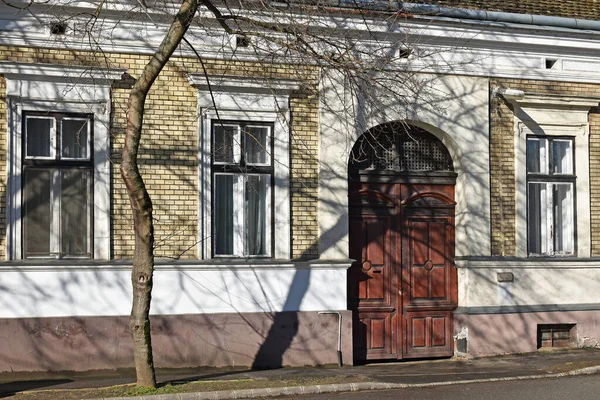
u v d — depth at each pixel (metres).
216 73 14.55
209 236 14.38
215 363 14.19
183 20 11.35
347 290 15.63
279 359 14.55
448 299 16.20
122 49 14.09
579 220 16.61
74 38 13.83
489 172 16.11
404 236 16.03
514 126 16.31
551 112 16.50
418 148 16.20
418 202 16.16
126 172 11.16
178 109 14.34
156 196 14.17
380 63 14.61
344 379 13.07
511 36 16.11
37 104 13.69
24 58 13.68
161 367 13.92
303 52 12.84
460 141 15.95
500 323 16.00
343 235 15.12
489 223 16.05
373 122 15.38
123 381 12.91
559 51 16.58
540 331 16.45
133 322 11.61
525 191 16.31
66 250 13.86
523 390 12.30
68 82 13.78
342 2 14.52
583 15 17.11
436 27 15.59
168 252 14.17
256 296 14.50
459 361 15.64
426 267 16.12
